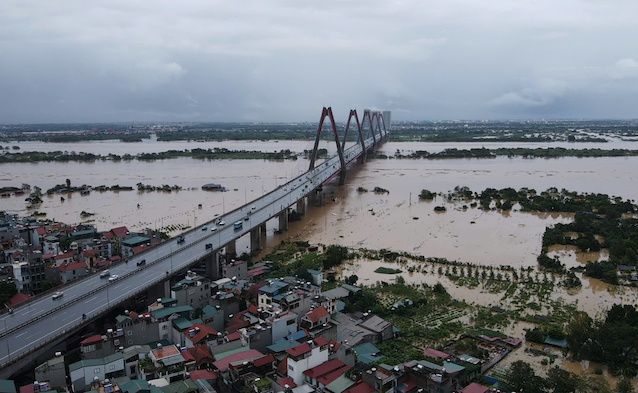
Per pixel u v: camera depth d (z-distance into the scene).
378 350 120.19
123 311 138.38
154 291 147.62
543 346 124.69
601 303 152.38
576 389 103.81
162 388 92.56
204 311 129.00
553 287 166.50
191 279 140.88
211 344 111.12
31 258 166.75
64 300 135.00
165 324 120.00
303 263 189.00
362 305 148.12
